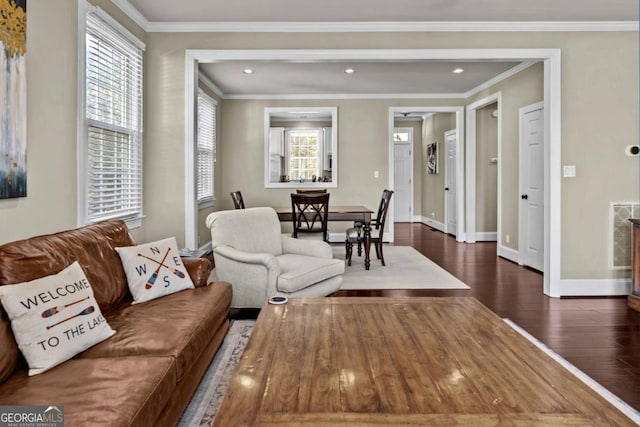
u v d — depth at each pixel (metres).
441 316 1.92
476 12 3.59
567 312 3.38
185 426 1.76
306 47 3.83
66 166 2.57
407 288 4.07
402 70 5.37
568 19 3.74
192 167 3.82
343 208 5.44
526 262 5.12
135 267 2.31
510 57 3.84
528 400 1.17
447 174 8.22
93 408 1.19
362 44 3.84
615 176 3.89
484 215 7.19
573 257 3.89
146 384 1.35
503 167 5.72
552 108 3.86
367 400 1.16
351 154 6.99
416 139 10.30
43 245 1.85
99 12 2.87
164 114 3.80
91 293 1.79
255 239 3.48
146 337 1.74
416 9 3.52
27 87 2.19
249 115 6.96
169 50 3.79
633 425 1.05
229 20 3.73
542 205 4.76
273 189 7.05
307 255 3.58
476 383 1.26
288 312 1.98
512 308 3.49
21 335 1.46
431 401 1.16
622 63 3.86
